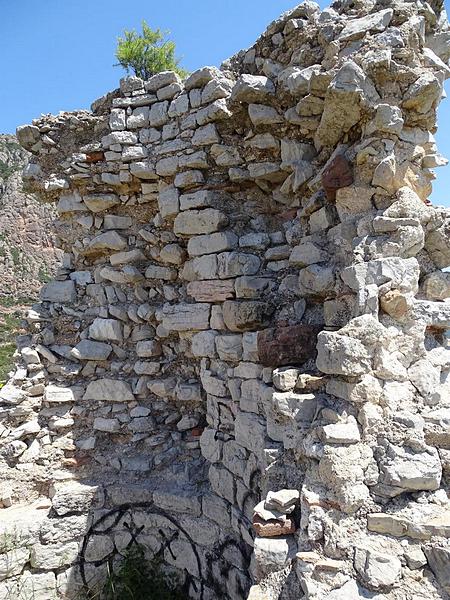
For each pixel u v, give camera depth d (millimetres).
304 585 1909
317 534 2016
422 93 2623
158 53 9164
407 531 1908
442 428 2115
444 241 2588
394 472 2012
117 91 4570
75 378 4695
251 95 3428
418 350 2371
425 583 1800
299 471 2529
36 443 4500
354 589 1834
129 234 4723
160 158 4234
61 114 4844
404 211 2545
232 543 3504
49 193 4969
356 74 2615
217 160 3854
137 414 4504
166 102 4250
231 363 3664
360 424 2172
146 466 4324
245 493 3314
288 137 3498
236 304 3523
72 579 4090
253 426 3223
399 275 2424
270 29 3535
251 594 2125
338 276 2811
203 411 4348
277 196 3795
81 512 4160
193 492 3979
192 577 3875
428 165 2842
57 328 4852
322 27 3197
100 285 4785
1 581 3885
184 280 4371
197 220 3908
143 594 3898
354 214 2809
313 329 2996
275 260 3684
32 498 4375
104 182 4562
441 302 2520
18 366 4750
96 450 4562
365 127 2771
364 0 3141
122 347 4680
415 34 2762
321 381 2496
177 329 4055
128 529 4164
